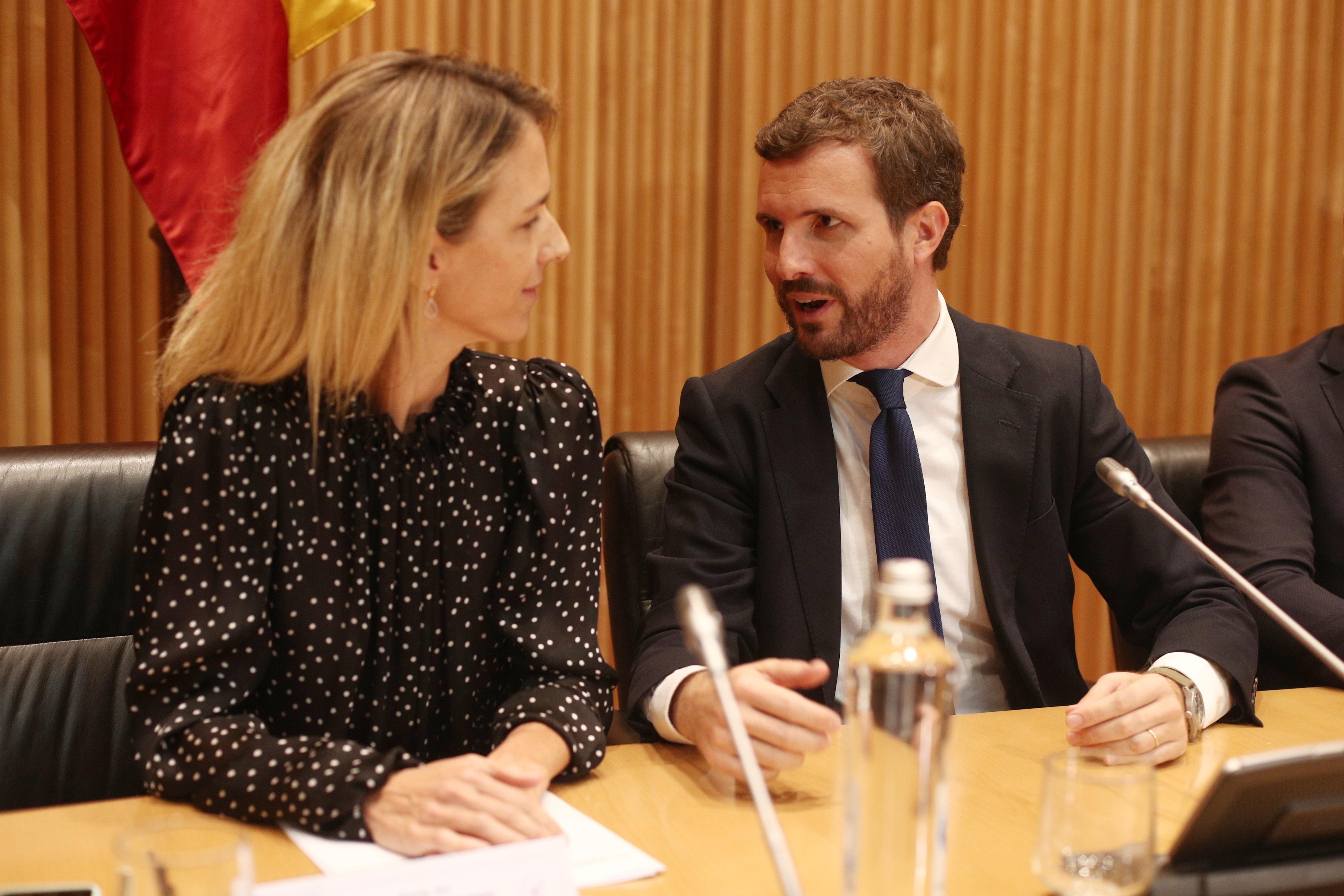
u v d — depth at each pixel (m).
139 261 2.27
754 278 2.59
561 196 2.47
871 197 1.50
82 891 0.84
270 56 2.10
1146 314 2.83
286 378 1.24
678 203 2.54
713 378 1.70
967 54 2.68
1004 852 0.98
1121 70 2.75
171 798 1.09
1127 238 2.80
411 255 1.18
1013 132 2.72
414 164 1.18
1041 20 2.70
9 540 1.42
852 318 1.53
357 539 1.25
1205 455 2.03
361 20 2.34
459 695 1.33
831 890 0.92
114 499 1.47
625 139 2.50
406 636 1.28
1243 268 2.89
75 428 2.24
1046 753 1.22
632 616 1.69
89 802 1.34
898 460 1.55
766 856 0.98
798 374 1.64
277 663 1.23
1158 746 1.20
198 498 1.19
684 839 1.02
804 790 1.14
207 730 1.10
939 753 0.81
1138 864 0.80
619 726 1.54
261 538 1.21
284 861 0.98
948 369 1.63
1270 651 1.65
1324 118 2.90
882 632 0.81
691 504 1.61
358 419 1.25
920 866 0.80
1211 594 1.52
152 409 2.29
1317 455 1.87
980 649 1.61
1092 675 2.87
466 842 0.97
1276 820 0.79
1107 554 1.63
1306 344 1.99
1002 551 1.59
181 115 2.07
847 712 0.92
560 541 1.38
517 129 1.23
